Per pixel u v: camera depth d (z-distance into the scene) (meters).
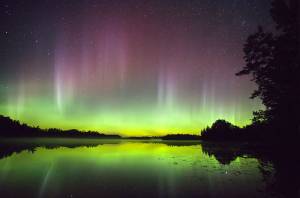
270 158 23.09
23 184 13.26
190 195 11.19
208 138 77.25
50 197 11.02
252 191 11.73
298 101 23.86
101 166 19.02
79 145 47.09
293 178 14.31
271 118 25.88
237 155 26.08
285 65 24.73
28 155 26.47
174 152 30.77
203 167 18.50
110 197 10.92
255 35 26.36
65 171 16.95
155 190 11.99
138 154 28.14
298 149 22.88
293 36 24.66
